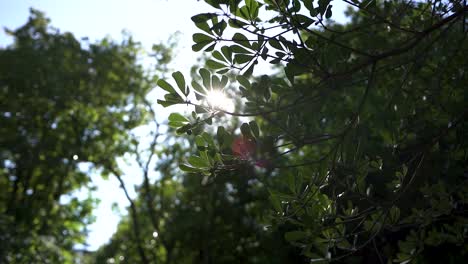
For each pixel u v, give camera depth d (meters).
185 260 26.34
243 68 4.09
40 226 23.59
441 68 5.52
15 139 23.66
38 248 21.23
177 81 3.87
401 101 5.31
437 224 7.45
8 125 24.05
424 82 5.79
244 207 24.31
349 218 4.74
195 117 4.04
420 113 5.34
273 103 4.20
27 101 24.27
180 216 25.50
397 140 5.05
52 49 24.44
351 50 4.02
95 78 25.25
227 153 4.13
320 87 4.12
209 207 24.80
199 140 4.14
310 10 3.94
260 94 4.16
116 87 25.45
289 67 4.05
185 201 26.23
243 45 4.01
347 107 5.10
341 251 10.52
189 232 25.39
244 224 24.59
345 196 4.54
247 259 24.34
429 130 5.22
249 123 4.07
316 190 4.38
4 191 24.73
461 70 5.62
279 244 17.12
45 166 24.58
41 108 24.83
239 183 4.27
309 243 4.73
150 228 27.16
